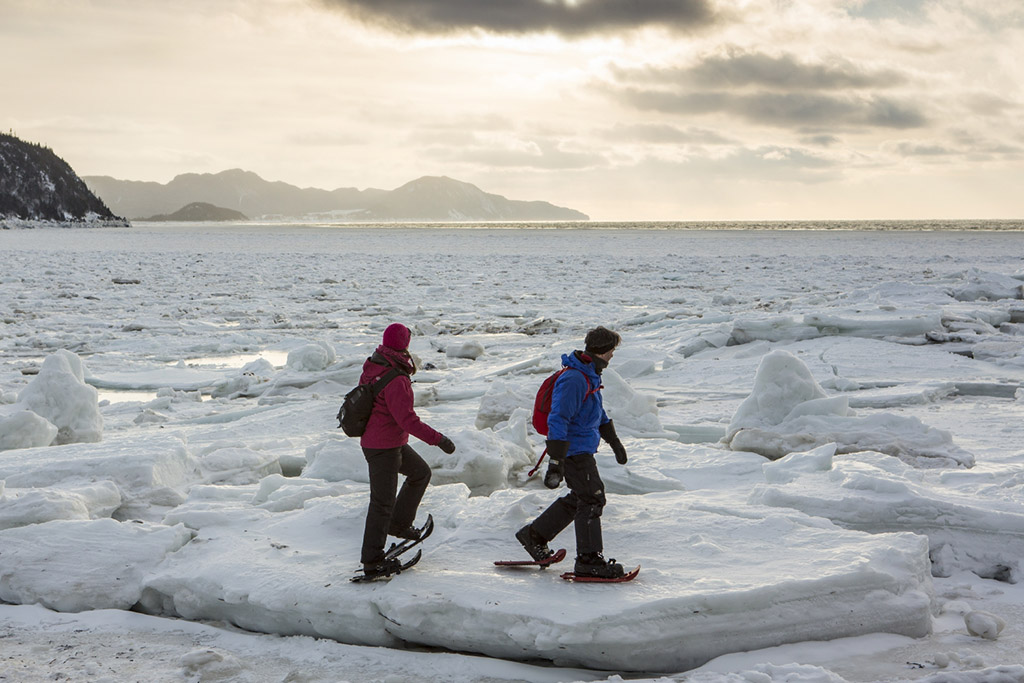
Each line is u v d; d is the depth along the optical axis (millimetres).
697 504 6059
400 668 4277
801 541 5074
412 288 38562
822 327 17203
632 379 14789
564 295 34438
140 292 36188
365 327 25234
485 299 33094
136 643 4637
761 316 18578
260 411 12438
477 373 15586
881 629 4469
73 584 5168
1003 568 5457
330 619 4637
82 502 6219
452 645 4480
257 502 6773
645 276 44000
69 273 46281
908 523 5711
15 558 5352
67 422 9516
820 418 8805
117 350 20719
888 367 14492
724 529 5312
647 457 8141
